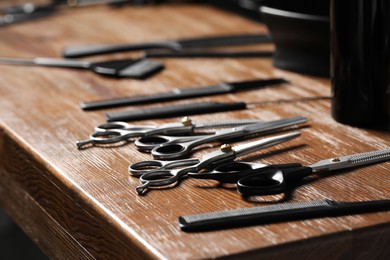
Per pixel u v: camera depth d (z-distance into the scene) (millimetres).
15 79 1168
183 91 1064
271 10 1116
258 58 1218
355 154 855
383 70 915
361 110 925
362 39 908
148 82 1132
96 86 1122
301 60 1127
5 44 1360
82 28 1450
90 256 823
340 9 906
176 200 785
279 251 707
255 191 782
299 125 944
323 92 1053
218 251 700
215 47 1300
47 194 902
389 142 890
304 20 1078
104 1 1621
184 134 926
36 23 1495
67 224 863
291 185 806
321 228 727
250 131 912
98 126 942
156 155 863
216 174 802
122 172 845
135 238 729
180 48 1289
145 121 979
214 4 1581
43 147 917
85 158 883
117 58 1262
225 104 1002
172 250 705
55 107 1041
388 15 903
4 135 992
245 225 734
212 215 743
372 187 795
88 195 803
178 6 1603
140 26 1452
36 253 1855
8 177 1014
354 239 726
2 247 1859
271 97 1043
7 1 1698
